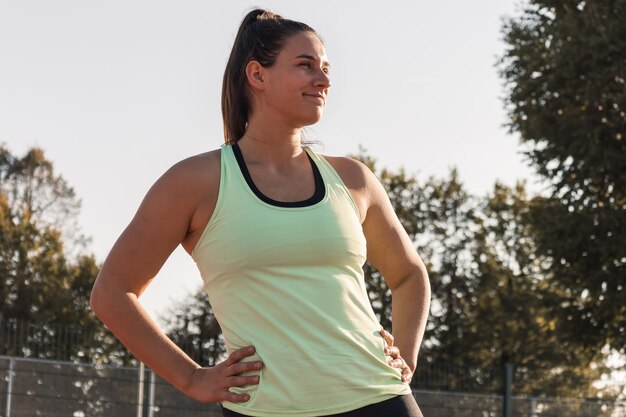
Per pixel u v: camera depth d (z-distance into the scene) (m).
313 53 3.04
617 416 17.53
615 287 25.27
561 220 25.48
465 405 16.61
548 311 26.80
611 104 25.12
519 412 16.94
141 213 2.97
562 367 42.31
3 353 14.88
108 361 24.05
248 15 3.20
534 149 25.95
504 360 45.44
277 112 3.01
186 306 42.75
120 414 14.52
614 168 25.23
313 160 3.07
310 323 2.83
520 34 26.28
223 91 3.21
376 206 3.18
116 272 2.97
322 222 2.89
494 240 47.69
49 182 56.06
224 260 2.88
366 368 2.85
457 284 47.47
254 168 2.98
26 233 49.47
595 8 24.89
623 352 26.05
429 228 48.41
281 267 2.85
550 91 25.69
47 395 14.26
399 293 3.28
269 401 2.81
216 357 15.96
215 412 14.92
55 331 15.30
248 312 2.86
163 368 2.96
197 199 2.93
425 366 16.81
